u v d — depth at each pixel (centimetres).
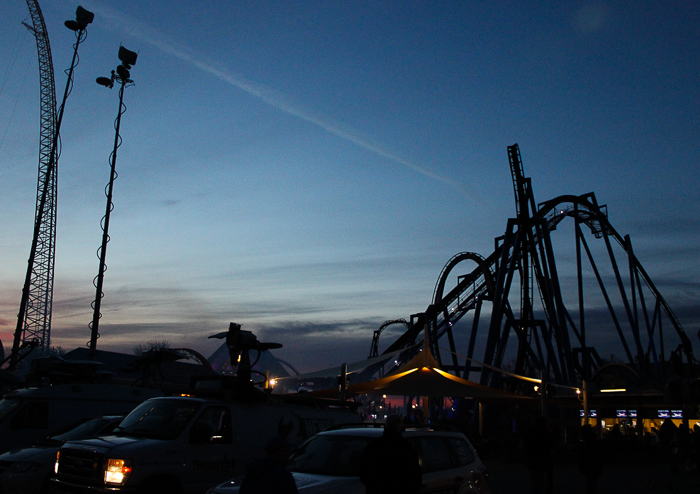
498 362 4738
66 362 1728
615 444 3009
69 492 959
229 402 1126
